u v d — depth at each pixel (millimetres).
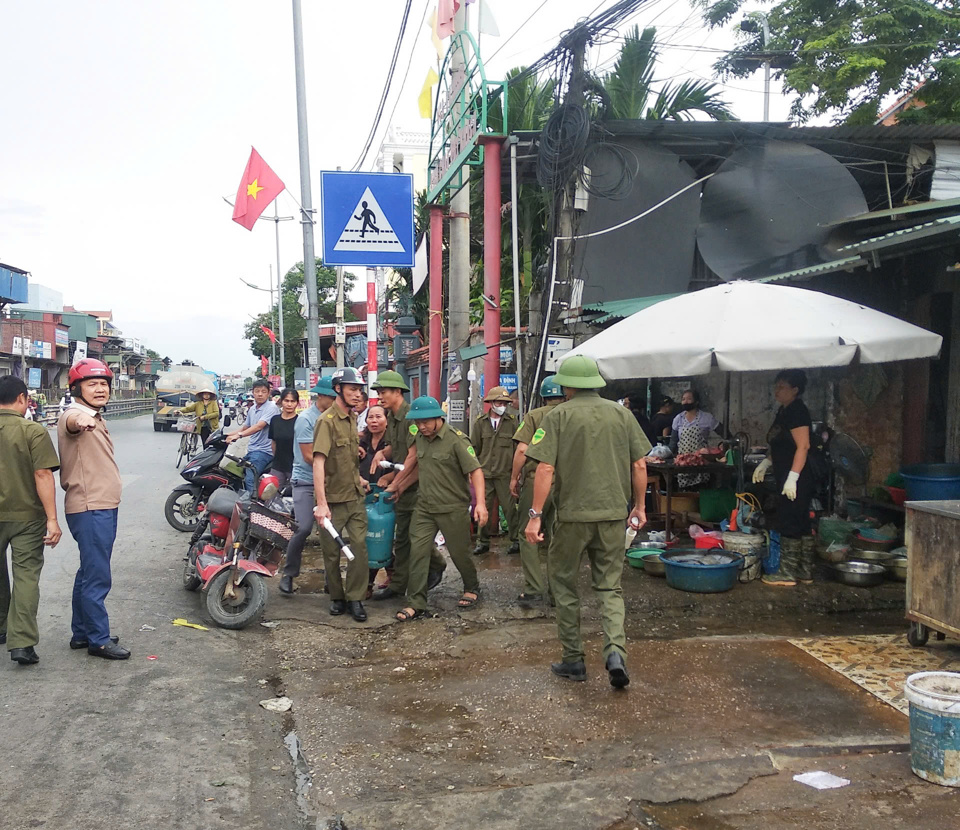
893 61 12969
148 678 4754
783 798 3221
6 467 4754
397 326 22859
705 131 9914
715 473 8352
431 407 5863
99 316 87688
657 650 5098
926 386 7473
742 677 4590
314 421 6648
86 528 4973
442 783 3475
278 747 3953
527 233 15125
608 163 9891
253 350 60594
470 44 11023
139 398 69750
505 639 5480
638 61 13156
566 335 9430
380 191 10195
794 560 6508
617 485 4523
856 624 5758
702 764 3492
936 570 4730
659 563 6812
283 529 5914
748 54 10680
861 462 7516
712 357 5914
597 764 3605
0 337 38906
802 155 10062
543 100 14047
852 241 9922
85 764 3629
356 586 6062
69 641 5391
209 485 8906
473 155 10781
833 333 5824
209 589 5828
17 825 3104
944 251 7152
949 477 6242
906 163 10305
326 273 41781
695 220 10141
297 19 12938
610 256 10086
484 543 8297
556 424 4547
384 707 4371
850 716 4027
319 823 3156
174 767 3641
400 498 6574
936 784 3283
